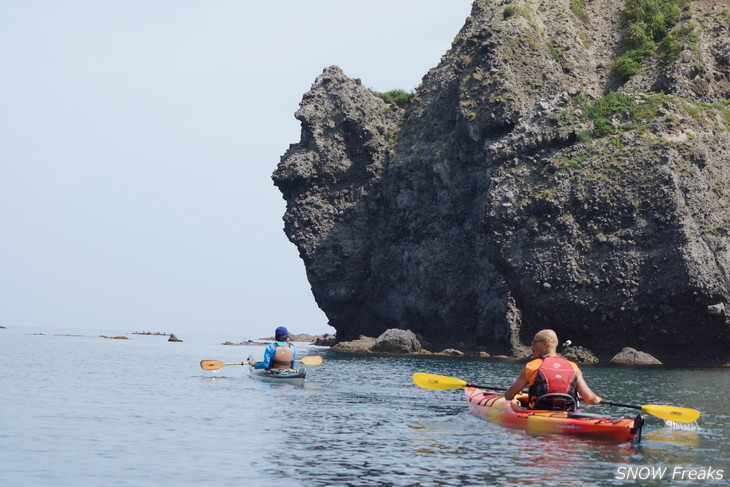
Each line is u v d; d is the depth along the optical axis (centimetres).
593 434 1391
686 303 4203
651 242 4312
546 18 6091
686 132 4631
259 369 2555
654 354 4347
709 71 5500
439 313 5606
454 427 1502
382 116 6612
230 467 1102
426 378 1809
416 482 1031
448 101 6019
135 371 2858
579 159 4625
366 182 6406
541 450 1266
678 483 1059
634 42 5928
